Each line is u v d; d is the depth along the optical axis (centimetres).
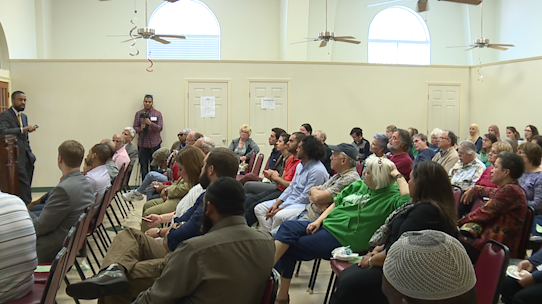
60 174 823
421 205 224
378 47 1104
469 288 88
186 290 166
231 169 260
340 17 1082
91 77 824
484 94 886
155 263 242
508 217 273
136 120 820
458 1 530
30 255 206
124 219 565
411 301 89
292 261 302
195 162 313
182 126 848
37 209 436
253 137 859
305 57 973
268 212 381
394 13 1104
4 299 204
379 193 289
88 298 210
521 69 819
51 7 988
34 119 813
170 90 842
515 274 239
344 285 235
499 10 1070
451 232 220
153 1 1031
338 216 301
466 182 432
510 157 284
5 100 780
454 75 902
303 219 336
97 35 1011
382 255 233
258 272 173
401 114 891
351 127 879
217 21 1045
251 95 856
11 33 809
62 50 999
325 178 370
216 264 165
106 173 402
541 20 944
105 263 238
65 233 296
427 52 1114
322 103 870
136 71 834
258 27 1051
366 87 879
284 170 463
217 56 1053
